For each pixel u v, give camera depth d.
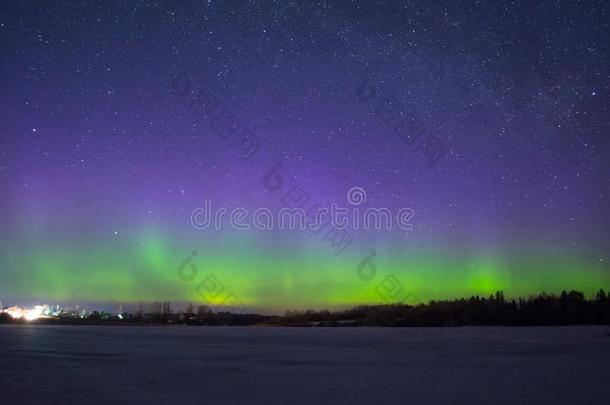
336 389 14.55
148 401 12.52
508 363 22.48
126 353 26.69
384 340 42.66
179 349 30.19
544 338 45.22
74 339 39.09
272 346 33.97
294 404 12.23
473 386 15.31
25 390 14.06
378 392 14.05
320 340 42.53
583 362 22.98
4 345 31.41
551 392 14.24
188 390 14.21
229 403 12.30
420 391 14.28
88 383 15.43
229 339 42.97
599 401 12.96
